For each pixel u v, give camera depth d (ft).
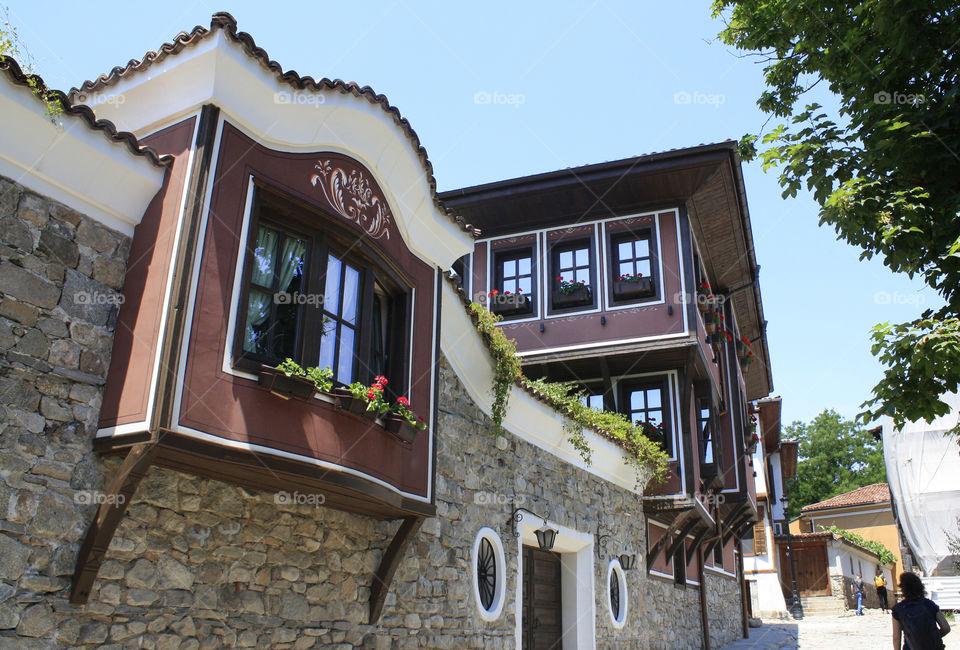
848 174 19.24
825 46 20.65
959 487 62.64
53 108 13.74
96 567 13.30
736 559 64.34
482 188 41.88
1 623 12.14
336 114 18.15
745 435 60.18
